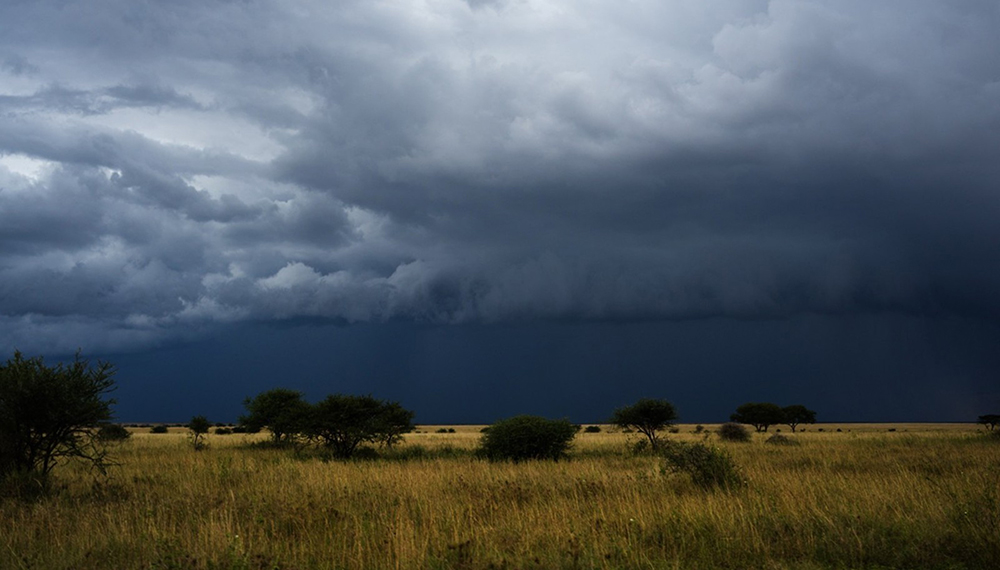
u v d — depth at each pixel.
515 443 25.42
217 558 7.76
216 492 13.56
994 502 10.07
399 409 30.94
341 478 15.87
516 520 10.11
